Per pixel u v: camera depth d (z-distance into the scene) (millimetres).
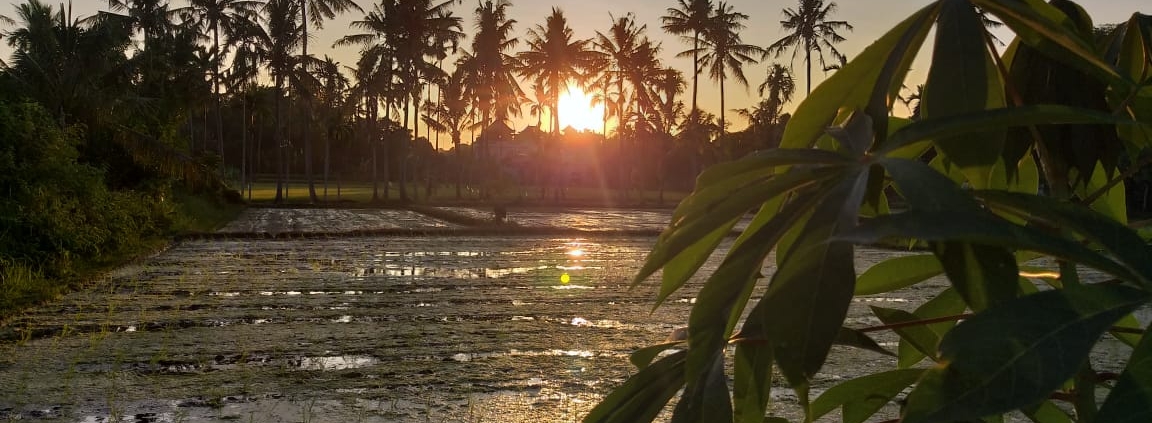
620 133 52094
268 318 8641
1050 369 463
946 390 482
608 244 20312
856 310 8594
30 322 8273
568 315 8914
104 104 20891
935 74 671
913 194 531
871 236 497
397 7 42938
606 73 50406
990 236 499
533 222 29781
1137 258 551
